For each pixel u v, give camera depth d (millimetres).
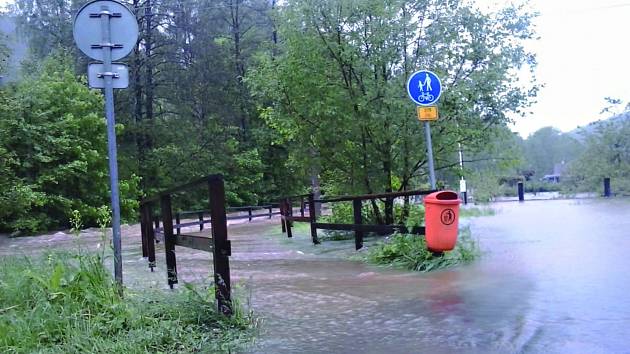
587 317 4098
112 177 5074
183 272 7855
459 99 10352
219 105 37250
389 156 11188
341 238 12297
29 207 21891
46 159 23203
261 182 38344
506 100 11078
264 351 3783
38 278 4586
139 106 34844
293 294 5789
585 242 8164
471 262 7000
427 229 7215
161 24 35531
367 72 10930
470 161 11875
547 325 3967
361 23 10969
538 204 21406
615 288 4957
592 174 25906
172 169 33656
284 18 11477
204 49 36938
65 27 34406
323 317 4668
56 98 25109
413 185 11797
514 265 6527
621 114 26031
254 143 38375
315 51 11117
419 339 3844
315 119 11586
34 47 34750
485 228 11523
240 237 14633
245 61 38375
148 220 9008
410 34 10875
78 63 33000
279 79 11688
